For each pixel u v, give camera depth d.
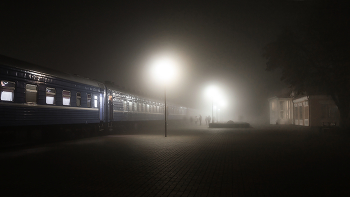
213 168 9.06
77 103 20.50
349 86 25.50
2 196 5.79
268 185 6.78
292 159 10.91
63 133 19.09
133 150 13.79
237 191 6.26
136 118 33.47
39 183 6.92
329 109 35.94
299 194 5.98
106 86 25.81
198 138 21.45
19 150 13.55
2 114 13.47
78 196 5.80
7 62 13.88
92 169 8.80
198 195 5.95
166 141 18.92
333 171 8.48
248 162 10.22
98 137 22.52
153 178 7.58
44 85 16.69
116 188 6.49
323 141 18.70
